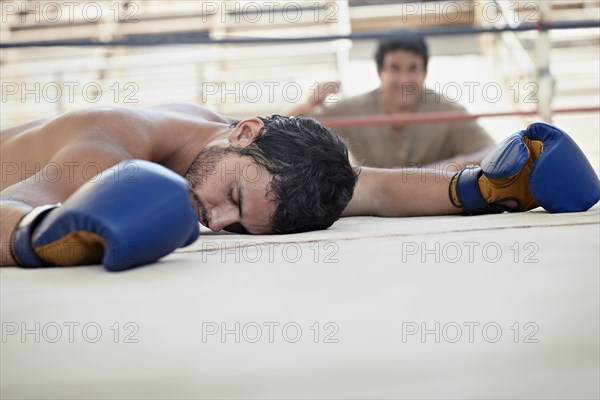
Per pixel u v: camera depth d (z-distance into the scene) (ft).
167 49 21.65
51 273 3.03
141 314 2.30
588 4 21.59
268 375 1.90
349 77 20.68
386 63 9.24
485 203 4.88
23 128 5.27
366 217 5.33
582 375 1.94
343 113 9.48
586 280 2.54
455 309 2.27
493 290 2.46
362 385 1.87
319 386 1.86
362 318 2.22
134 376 1.90
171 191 3.07
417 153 9.37
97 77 20.61
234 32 22.36
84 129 4.45
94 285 2.73
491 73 20.56
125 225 2.93
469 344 2.04
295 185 4.15
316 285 2.62
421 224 4.30
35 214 3.26
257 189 4.11
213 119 5.59
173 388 1.87
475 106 18.28
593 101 17.92
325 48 21.48
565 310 2.25
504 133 16.84
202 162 4.39
